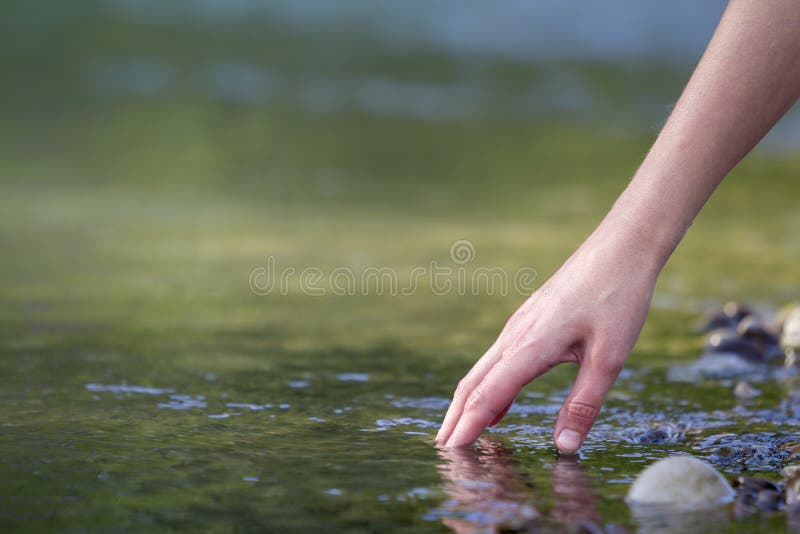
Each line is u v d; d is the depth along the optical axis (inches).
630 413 199.6
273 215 621.0
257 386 218.5
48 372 226.1
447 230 559.5
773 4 147.9
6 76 1122.7
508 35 1514.5
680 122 155.1
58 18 1350.9
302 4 1562.5
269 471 152.9
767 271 430.3
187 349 260.4
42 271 407.2
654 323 316.8
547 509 136.6
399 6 1598.2
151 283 382.9
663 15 1630.2
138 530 126.0
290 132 999.0
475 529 127.9
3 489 141.4
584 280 157.9
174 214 616.4
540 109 1179.9
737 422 191.6
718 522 132.0
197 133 964.0
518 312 167.8
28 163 817.5
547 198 730.2
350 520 130.7
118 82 1146.7
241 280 395.9
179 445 167.3
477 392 166.6
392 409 198.2
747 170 864.9
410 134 1019.3
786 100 150.0
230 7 1513.3
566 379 233.9
